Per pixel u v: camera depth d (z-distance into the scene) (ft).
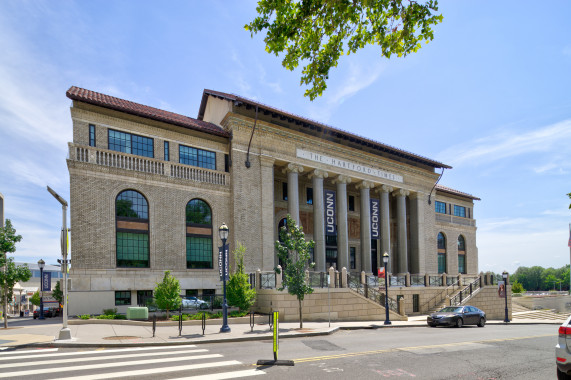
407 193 124.36
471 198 162.71
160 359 36.47
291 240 66.33
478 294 109.40
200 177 86.94
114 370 31.63
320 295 78.38
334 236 119.34
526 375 31.32
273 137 95.66
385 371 32.07
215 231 87.25
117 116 77.77
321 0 24.25
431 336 55.98
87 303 69.36
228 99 93.81
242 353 40.11
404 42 25.77
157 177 80.69
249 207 89.81
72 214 69.72
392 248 131.85
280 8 24.44
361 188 113.29
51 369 31.99
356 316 82.17
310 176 103.86
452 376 30.71
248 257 87.56
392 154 123.13
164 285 65.10
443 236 148.46
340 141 110.11
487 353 41.27
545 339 53.93
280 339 51.72
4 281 72.02
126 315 68.80
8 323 82.64
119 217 75.51
